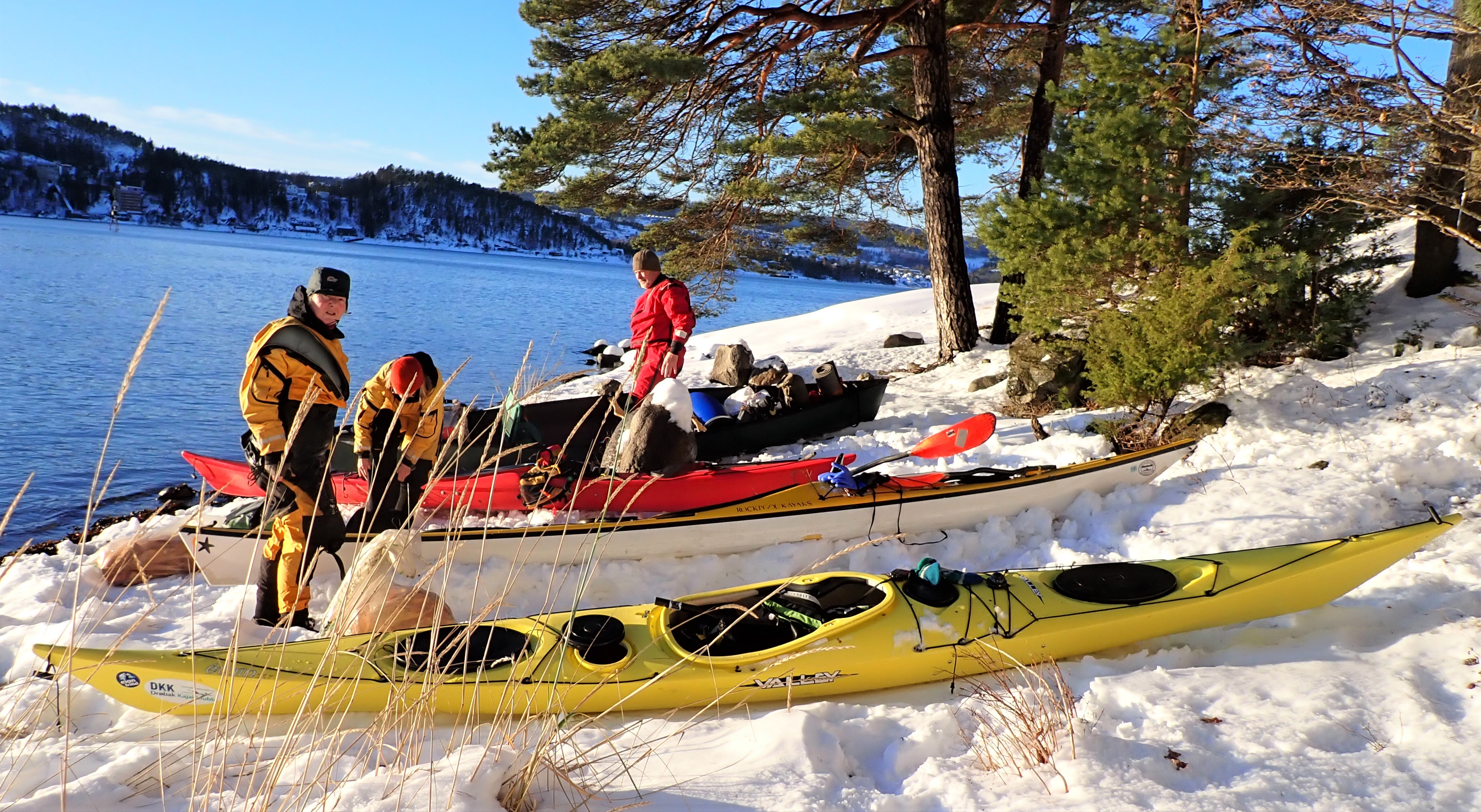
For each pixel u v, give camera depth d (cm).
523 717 316
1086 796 240
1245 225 775
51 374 1384
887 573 475
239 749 289
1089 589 367
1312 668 322
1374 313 853
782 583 374
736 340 1906
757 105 1132
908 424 825
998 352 1171
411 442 415
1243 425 654
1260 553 391
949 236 1209
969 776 262
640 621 359
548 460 525
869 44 1180
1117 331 684
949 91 1235
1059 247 810
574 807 247
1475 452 563
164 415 1152
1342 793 242
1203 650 358
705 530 479
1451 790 240
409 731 286
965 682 344
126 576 455
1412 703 287
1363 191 630
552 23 1288
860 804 254
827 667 327
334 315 376
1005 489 515
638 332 699
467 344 2206
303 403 274
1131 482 547
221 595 440
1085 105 882
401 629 369
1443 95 578
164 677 309
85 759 278
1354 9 611
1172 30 814
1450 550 430
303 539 372
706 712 327
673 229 1425
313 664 318
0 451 930
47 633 386
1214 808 233
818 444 778
